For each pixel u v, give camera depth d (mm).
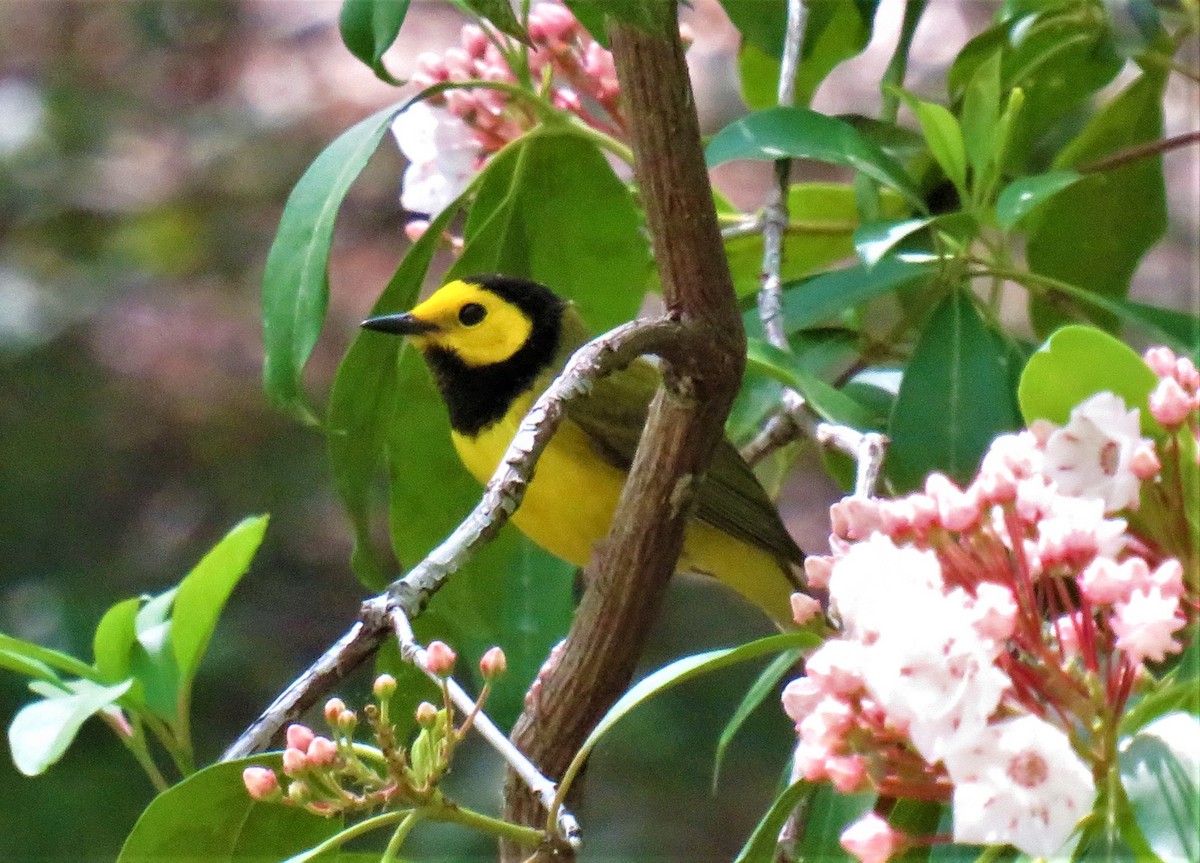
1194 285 16484
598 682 5949
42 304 19062
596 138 7031
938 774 3916
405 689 6922
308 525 18109
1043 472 4324
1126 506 4398
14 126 19875
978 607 3668
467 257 7727
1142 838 3730
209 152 19672
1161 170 7594
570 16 7020
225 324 18891
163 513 18422
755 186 16766
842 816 5199
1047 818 3514
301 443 18625
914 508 4219
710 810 16750
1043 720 3807
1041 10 7180
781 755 17250
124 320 18938
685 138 5055
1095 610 4117
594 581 5871
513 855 5922
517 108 7375
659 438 5574
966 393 6387
